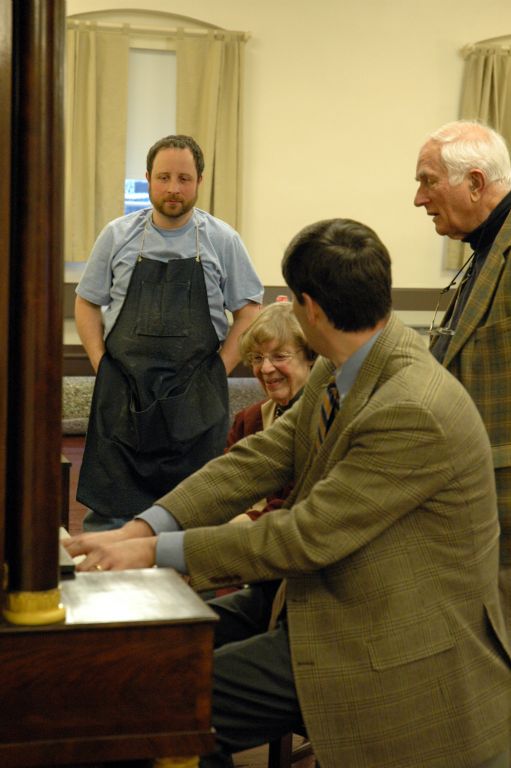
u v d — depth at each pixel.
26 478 1.42
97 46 8.96
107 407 3.53
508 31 9.70
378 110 9.63
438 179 2.77
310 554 1.82
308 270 1.88
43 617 1.43
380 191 9.73
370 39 9.53
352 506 1.80
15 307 1.43
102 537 2.04
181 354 3.52
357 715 1.82
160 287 3.55
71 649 1.43
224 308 3.73
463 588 1.87
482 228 2.77
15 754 1.41
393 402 1.82
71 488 6.42
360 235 1.89
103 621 1.45
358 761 1.82
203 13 9.20
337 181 9.65
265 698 1.90
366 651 1.82
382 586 1.83
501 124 9.68
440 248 9.89
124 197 9.17
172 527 2.11
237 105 9.23
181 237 3.59
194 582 1.88
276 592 2.20
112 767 1.61
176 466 3.51
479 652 1.87
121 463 3.48
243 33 9.18
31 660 1.42
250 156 9.48
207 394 3.56
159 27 9.15
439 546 1.85
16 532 1.43
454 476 1.82
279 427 2.25
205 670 1.49
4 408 1.42
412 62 9.62
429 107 9.71
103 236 3.66
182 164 3.50
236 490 2.18
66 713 1.44
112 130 9.03
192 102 9.16
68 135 8.89
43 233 1.41
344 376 1.94
